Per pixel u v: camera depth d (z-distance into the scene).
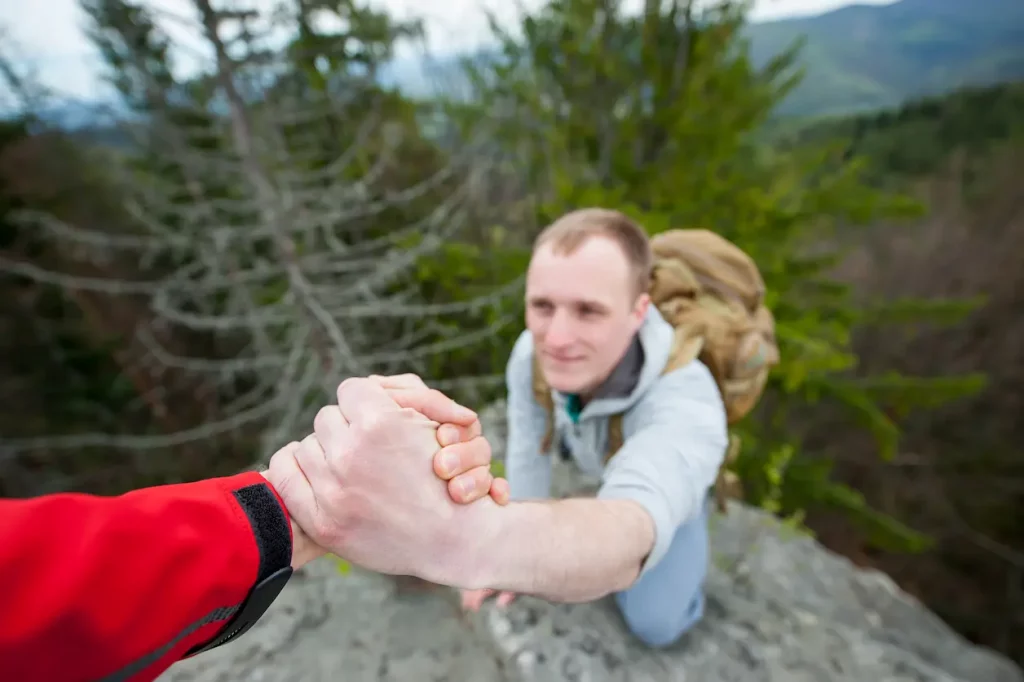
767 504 2.82
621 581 0.81
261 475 0.58
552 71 4.84
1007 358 12.09
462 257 3.95
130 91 3.38
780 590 2.28
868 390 4.42
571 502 0.83
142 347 7.59
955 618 11.37
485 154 4.83
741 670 1.71
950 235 13.78
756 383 1.36
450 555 0.66
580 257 1.05
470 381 3.71
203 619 0.45
